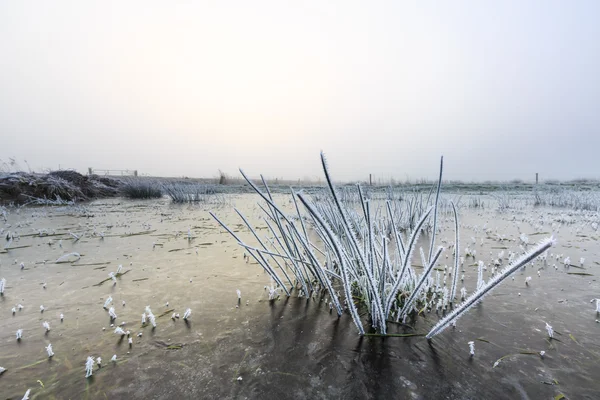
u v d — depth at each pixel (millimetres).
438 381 1418
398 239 2312
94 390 1392
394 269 2639
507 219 6570
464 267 3143
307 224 5793
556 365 1507
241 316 2113
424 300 2281
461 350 1652
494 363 1532
